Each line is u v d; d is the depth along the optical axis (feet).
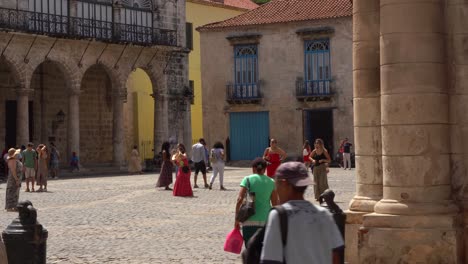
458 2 36.37
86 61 153.79
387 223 35.70
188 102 173.68
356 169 39.86
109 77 168.76
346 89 168.35
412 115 35.50
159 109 168.04
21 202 35.81
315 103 171.22
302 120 172.76
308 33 170.30
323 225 20.13
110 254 47.91
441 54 36.04
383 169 36.65
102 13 155.63
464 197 36.37
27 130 144.77
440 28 36.09
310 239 19.94
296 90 172.35
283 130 174.29
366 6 38.88
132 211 74.02
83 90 166.30
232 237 37.19
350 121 168.35
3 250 27.71
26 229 35.29
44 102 159.74
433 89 35.55
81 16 151.84
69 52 150.92
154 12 165.89
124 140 172.65
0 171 138.10
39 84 159.02
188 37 202.80
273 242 19.93
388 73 35.94
